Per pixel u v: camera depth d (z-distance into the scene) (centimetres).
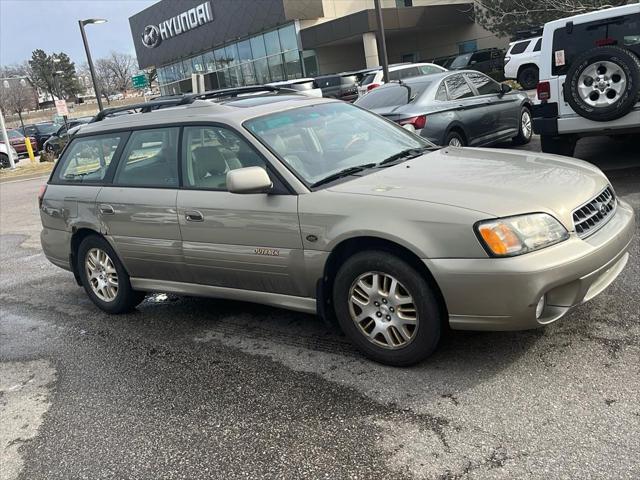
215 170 436
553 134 770
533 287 318
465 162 414
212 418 348
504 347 377
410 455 288
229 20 3675
